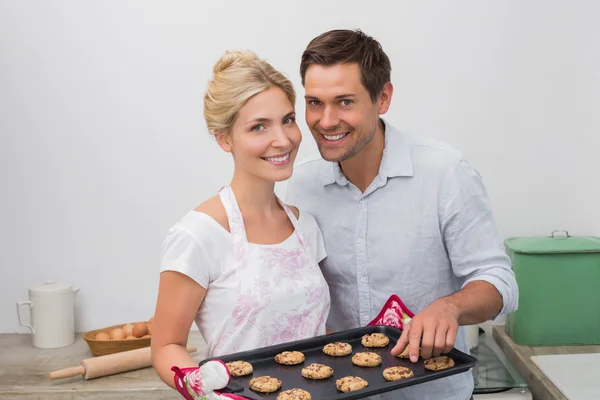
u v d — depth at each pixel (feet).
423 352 4.51
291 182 5.96
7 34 9.15
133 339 8.32
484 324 9.38
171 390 7.47
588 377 7.38
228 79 4.85
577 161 9.07
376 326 5.31
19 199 9.35
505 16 8.93
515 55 8.96
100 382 7.64
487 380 7.71
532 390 7.75
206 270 4.88
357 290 5.65
